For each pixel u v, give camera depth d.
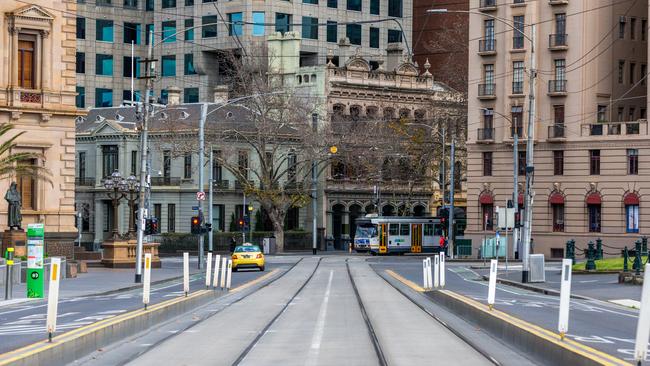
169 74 166.12
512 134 120.69
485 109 120.75
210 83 163.12
